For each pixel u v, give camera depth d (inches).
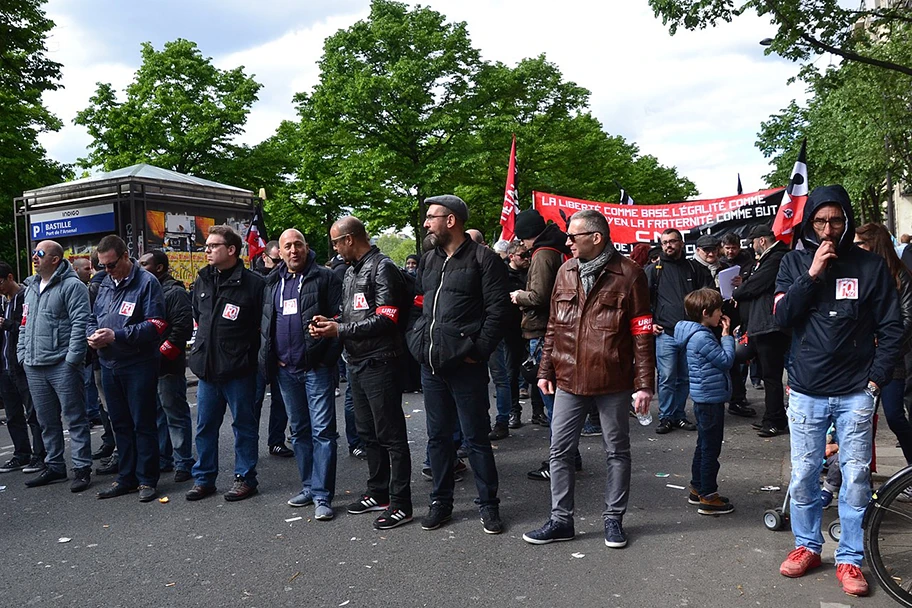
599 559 157.6
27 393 247.9
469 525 181.6
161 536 182.4
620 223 410.3
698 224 404.5
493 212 1072.2
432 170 951.0
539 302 222.5
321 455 191.5
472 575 151.6
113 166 1064.2
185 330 229.0
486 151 941.8
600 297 163.9
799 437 144.2
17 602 147.4
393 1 1000.2
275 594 146.1
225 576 155.9
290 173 1169.4
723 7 331.9
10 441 301.9
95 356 232.1
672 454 245.6
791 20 334.6
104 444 263.1
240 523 189.8
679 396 281.0
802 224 141.9
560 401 169.3
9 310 253.3
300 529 183.6
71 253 470.9
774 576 145.9
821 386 139.7
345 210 1120.2
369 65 959.6
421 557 162.2
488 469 177.6
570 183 1089.4
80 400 230.4
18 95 654.5
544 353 175.3
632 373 166.1
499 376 274.2
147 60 1112.8
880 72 534.0
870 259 137.9
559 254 225.6
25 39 565.6
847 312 136.8
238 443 212.2
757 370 377.4
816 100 917.2
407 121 946.7
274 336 199.2
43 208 479.8
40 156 983.6
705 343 179.3
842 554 141.6
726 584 142.9
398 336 185.9
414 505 199.5
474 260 174.9
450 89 989.2
